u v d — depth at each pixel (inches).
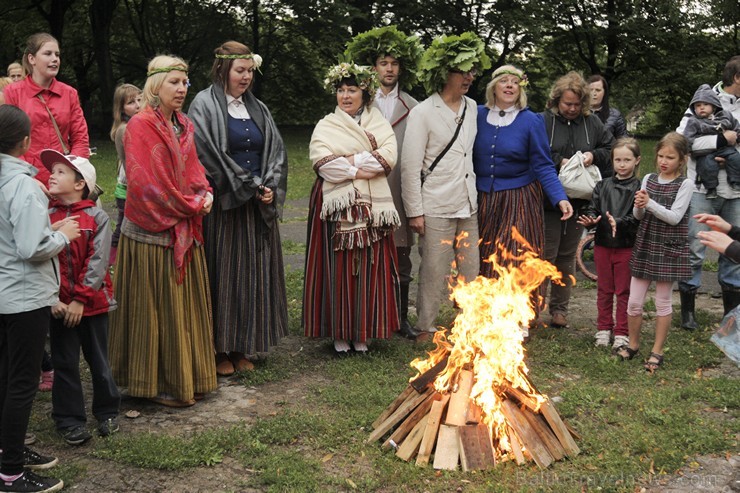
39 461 150.0
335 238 211.9
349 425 169.8
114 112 257.0
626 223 218.5
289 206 507.2
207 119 198.1
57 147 217.5
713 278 311.7
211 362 187.2
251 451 157.8
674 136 207.2
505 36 992.9
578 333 245.6
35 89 216.1
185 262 181.5
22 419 139.1
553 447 153.9
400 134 237.1
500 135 227.9
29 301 138.1
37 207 137.2
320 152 209.9
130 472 150.4
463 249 230.1
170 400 183.9
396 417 162.6
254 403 186.5
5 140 139.0
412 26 995.9
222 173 195.5
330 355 221.8
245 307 201.9
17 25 982.4
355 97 214.5
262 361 214.4
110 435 165.5
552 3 943.7
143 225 176.1
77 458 156.4
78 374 163.8
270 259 207.8
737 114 246.5
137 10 1068.5
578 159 236.2
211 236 199.6
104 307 164.4
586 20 984.9
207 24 1064.8
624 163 219.1
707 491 142.3
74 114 224.2
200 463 153.4
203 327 185.8
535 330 245.8
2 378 142.3
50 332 161.8
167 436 163.9
